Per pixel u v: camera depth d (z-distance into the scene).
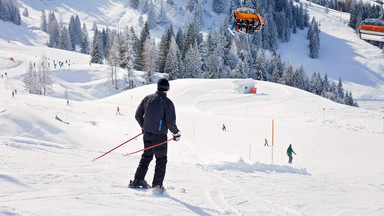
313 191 6.19
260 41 152.00
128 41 99.12
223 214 3.68
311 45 168.00
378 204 5.19
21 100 41.91
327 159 22.25
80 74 91.38
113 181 4.47
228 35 140.25
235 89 68.00
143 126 4.37
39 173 4.17
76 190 3.54
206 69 114.25
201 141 28.98
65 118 34.56
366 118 47.44
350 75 156.38
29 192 3.19
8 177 3.63
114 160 7.10
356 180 8.62
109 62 88.38
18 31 176.12
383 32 22.84
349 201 5.39
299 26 194.50
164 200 3.77
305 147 27.14
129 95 65.31
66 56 115.81
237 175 7.39
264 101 60.25
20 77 80.44
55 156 6.11
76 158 6.37
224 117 45.94
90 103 54.47
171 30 133.50
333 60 168.12
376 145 28.25
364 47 180.50
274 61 132.25
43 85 75.44
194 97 63.94
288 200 5.01
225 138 30.88
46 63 76.81
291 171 9.67
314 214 4.36
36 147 6.88
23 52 110.94
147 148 4.41
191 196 4.31
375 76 156.12
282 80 122.62
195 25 138.62
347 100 116.94
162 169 4.34
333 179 8.46
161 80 4.38
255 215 3.87
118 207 3.05
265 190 5.66
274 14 179.38
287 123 43.34
